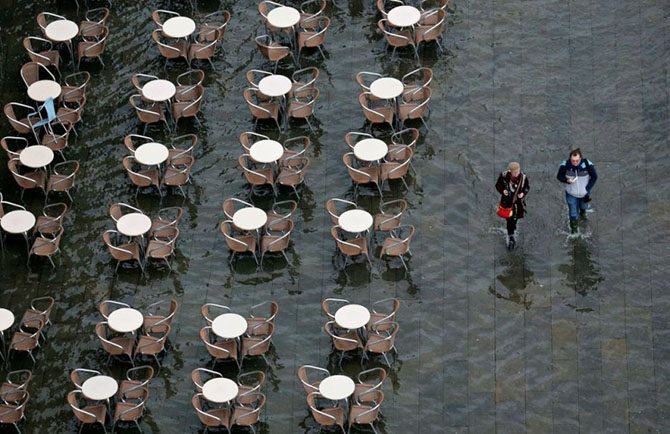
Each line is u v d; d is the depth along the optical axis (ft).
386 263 226.17
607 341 214.90
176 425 209.05
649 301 219.41
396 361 213.87
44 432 209.97
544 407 208.03
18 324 223.71
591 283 221.87
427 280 223.71
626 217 229.86
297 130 246.47
